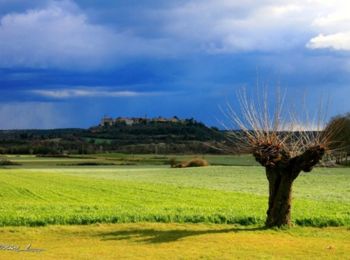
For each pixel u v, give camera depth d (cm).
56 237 2359
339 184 6219
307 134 2538
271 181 2580
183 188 5631
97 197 4600
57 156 17638
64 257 1914
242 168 10469
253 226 2700
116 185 6059
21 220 2727
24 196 4775
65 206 3544
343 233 2520
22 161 15362
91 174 8938
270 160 2506
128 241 2253
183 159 15375
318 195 4762
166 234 2420
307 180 6844
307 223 2773
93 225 2688
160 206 3578
